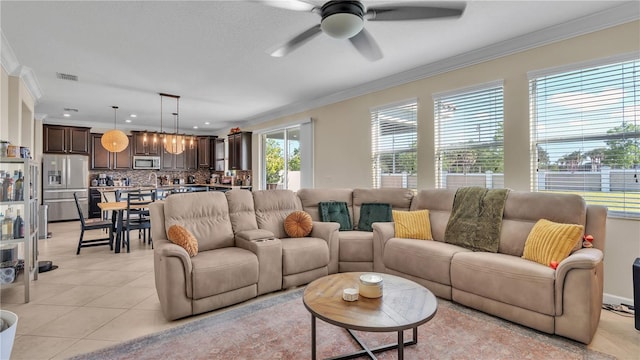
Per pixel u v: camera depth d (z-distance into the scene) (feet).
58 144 24.40
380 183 15.84
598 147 9.53
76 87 15.89
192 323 8.23
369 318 5.65
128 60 12.37
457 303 9.39
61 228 21.67
